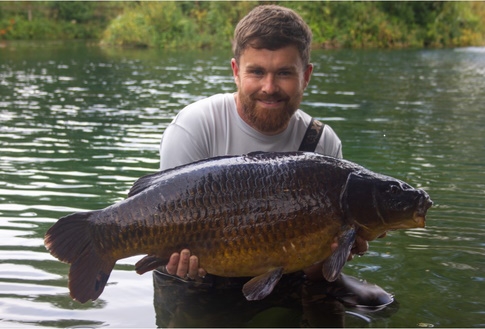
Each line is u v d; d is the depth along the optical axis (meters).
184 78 14.79
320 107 11.02
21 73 15.56
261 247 3.27
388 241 4.57
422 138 8.34
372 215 3.31
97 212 3.24
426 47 30.02
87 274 3.23
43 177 5.98
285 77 3.64
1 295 3.54
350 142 7.98
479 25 33.47
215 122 3.95
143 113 9.92
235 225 3.25
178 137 3.93
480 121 9.85
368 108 11.04
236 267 3.31
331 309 3.51
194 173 3.29
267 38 3.56
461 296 3.69
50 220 4.74
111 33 27.83
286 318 3.40
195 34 27.38
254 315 3.43
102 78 14.77
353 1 29.30
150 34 27.30
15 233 4.46
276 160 3.35
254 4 27.91
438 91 13.73
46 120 9.20
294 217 3.27
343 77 16.05
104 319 3.31
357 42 29.02
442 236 4.66
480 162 6.92
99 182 5.82
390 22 30.33
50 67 17.17
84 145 7.48
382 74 17.02
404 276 3.96
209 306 3.53
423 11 31.62
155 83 13.84
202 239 3.26
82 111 10.07
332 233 3.33
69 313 3.36
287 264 3.33
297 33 3.62
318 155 3.42
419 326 3.30
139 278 3.89
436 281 3.89
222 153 3.93
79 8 33.31
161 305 3.52
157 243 3.26
